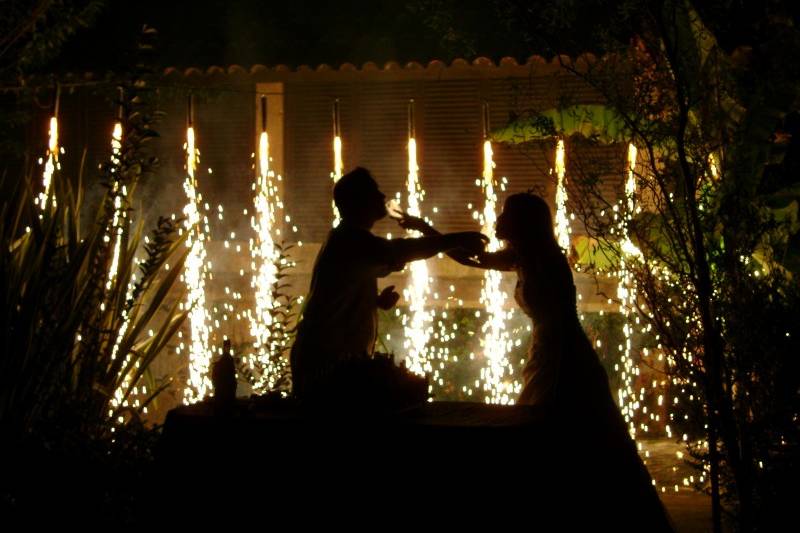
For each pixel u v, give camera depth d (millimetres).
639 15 4934
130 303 5477
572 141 5375
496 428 3832
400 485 3850
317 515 3891
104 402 5484
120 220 5793
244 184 10656
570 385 4613
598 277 8055
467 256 5125
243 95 10516
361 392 4012
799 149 6688
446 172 10414
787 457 4840
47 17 7879
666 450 7992
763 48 5500
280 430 3951
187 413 4117
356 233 4469
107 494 4734
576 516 3969
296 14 11375
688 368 4938
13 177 10547
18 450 4762
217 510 3955
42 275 5273
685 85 4938
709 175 5082
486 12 10531
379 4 11227
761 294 5004
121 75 6090
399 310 9953
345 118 10633
